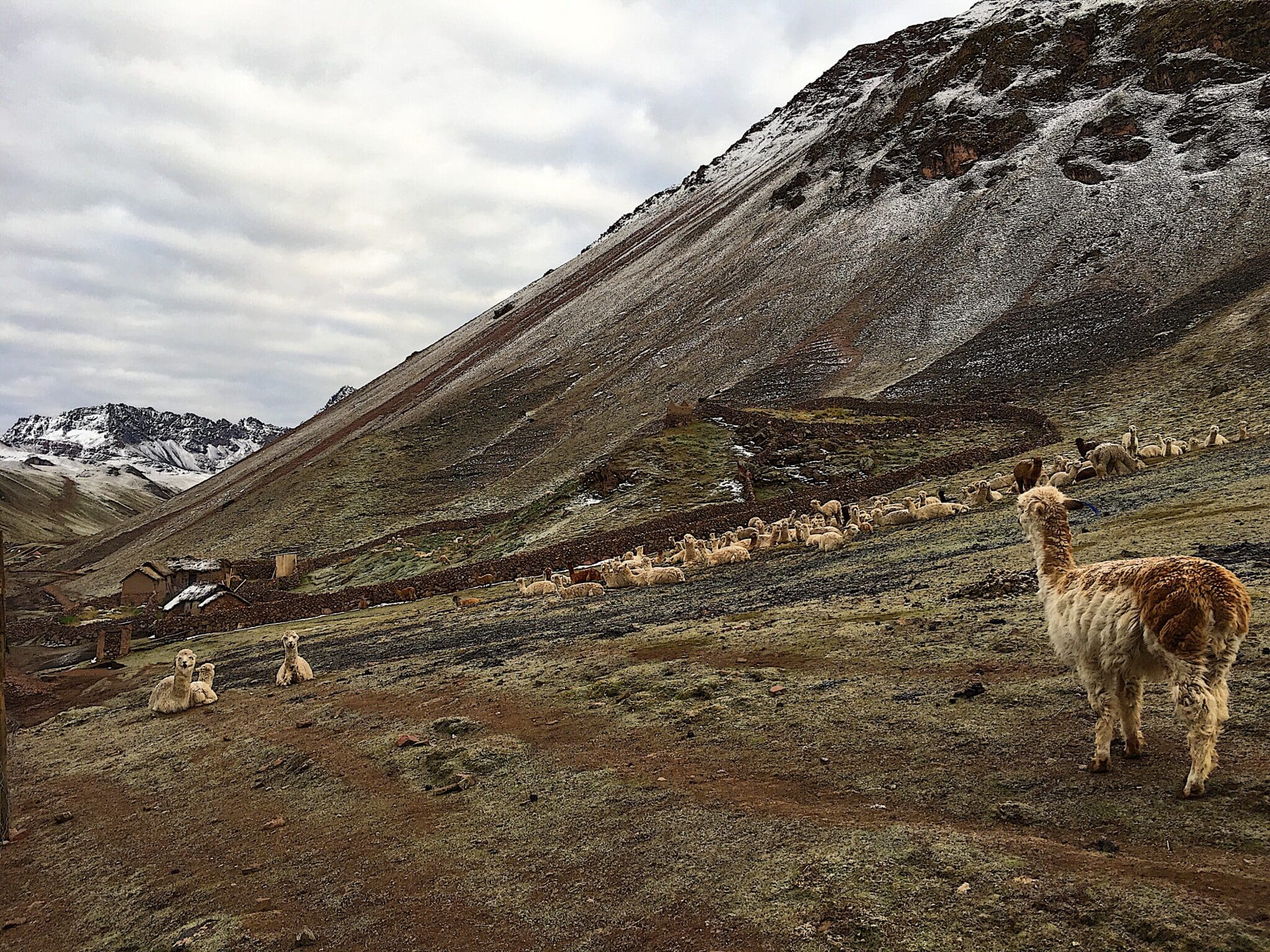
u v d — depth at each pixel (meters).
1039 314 101.62
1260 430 37.66
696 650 14.41
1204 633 5.87
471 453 123.38
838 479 58.12
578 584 29.12
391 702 15.37
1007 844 5.88
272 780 12.01
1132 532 18.17
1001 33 185.88
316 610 46.78
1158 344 76.81
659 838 7.29
